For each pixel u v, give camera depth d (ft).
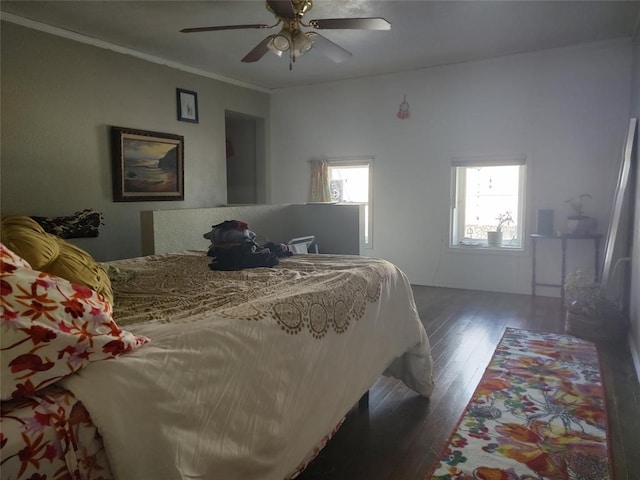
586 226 14.34
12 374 2.66
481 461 6.07
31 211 12.42
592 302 11.25
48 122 12.71
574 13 11.94
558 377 8.75
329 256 8.90
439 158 17.29
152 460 3.04
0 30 11.64
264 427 4.03
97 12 11.88
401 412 7.52
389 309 7.14
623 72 14.07
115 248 14.60
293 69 17.25
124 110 14.73
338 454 6.31
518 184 16.52
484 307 14.32
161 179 15.96
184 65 16.60
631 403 7.69
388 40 13.99
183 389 3.39
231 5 11.55
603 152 14.55
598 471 5.80
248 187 21.66
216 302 5.04
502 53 15.37
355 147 18.99
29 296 2.84
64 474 2.73
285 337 4.61
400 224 18.31
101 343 3.10
